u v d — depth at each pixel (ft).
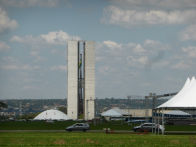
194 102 272.10
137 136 248.11
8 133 296.71
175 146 167.53
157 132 312.71
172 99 293.64
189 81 303.68
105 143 181.27
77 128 346.33
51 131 344.49
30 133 297.53
